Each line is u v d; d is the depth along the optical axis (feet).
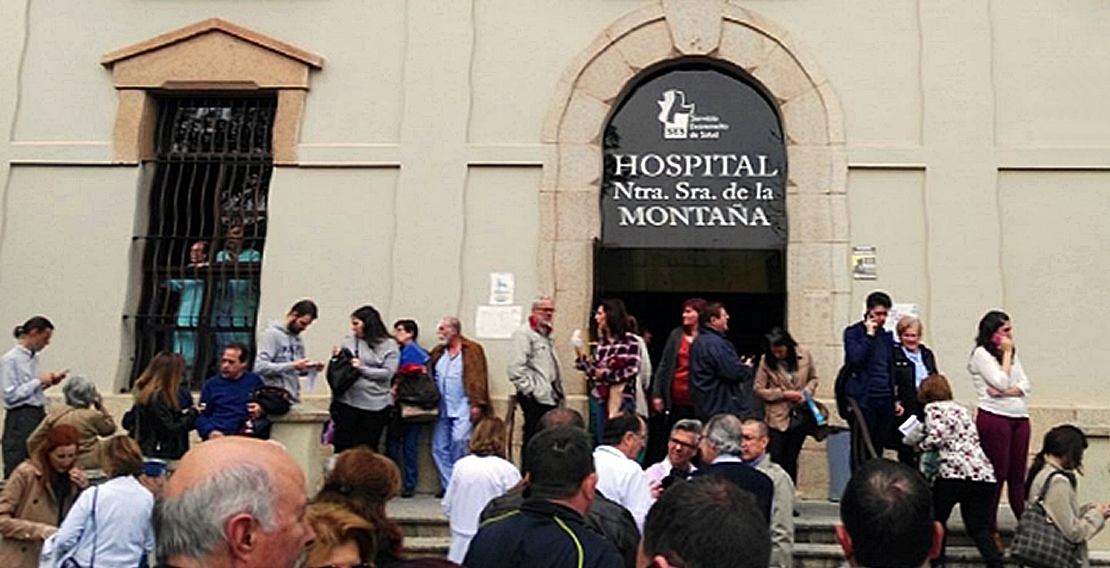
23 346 29.76
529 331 31.65
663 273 35.50
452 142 35.76
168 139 37.29
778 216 35.68
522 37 36.29
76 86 36.99
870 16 35.60
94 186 36.37
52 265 35.96
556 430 12.37
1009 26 35.14
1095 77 34.68
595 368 30.78
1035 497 22.38
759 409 28.30
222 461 7.67
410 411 32.09
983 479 24.36
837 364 33.81
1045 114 34.63
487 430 20.11
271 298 35.32
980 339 26.61
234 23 36.96
